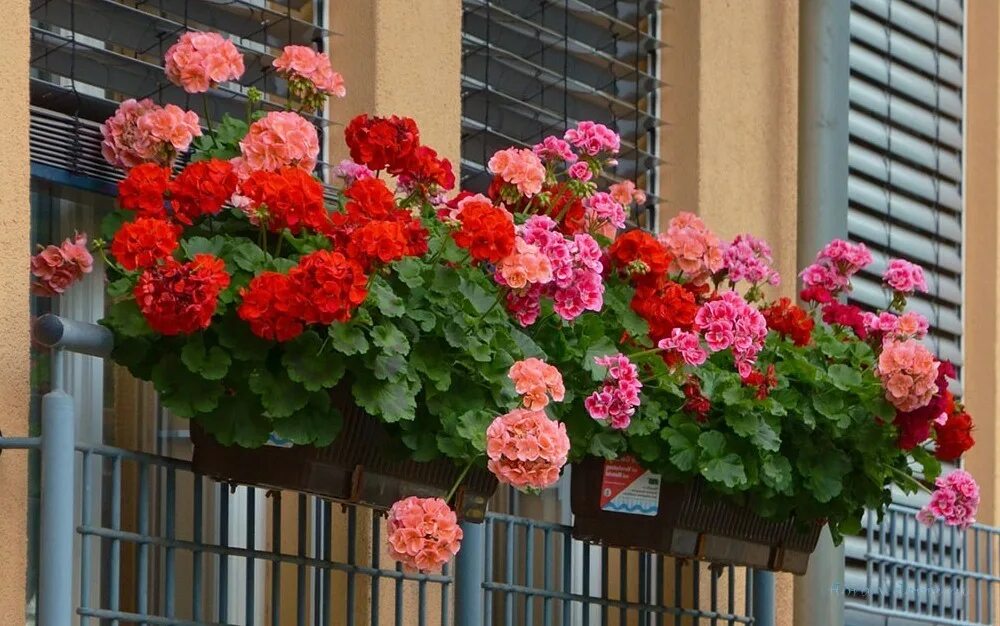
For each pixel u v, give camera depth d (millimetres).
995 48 9594
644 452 5395
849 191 8672
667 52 7562
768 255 6059
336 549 5926
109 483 5395
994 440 9367
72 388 5258
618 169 7277
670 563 7379
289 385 4199
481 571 5348
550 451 4324
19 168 4402
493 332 4648
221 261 4023
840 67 7703
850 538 8609
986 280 9492
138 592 4367
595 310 5031
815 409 5656
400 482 4602
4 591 4270
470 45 6621
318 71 4742
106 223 4355
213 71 4531
